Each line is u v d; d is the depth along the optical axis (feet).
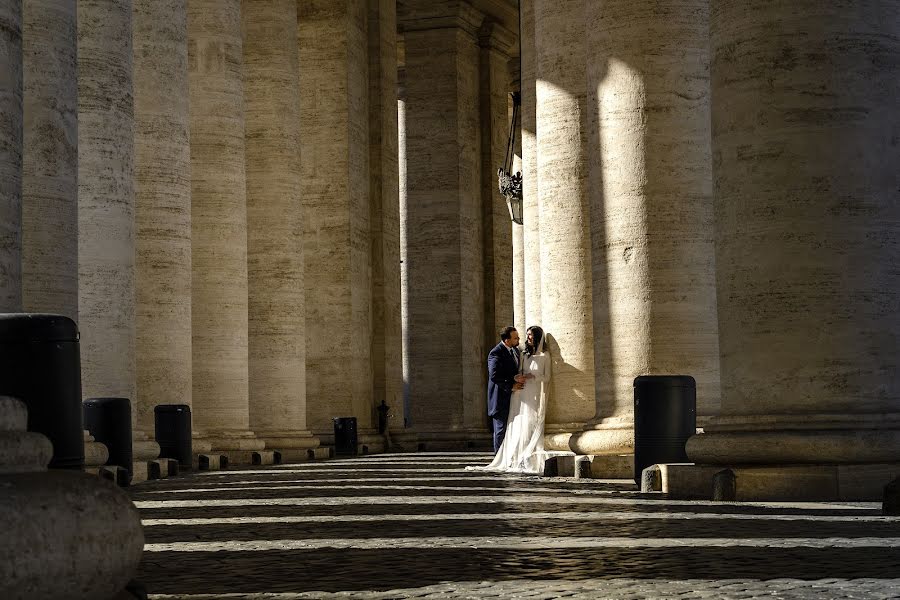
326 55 135.85
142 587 24.36
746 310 47.52
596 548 33.09
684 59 63.36
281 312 120.67
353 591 26.53
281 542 36.81
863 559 29.89
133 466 74.59
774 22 47.11
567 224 79.46
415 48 167.22
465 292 164.55
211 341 106.22
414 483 66.80
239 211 108.17
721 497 46.60
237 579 28.78
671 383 54.39
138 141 90.79
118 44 75.15
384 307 142.92
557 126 79.87
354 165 136.87
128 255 75.56
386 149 145.07
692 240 62.95
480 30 171.83
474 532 38.22
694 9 63.67
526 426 80.28
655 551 32.12
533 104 108.06
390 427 143.13
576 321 79.15
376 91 143.54
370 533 38.81
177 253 91.66
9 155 46.70
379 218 142.82
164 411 88.12
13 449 22.63
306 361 134.21
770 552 31.42
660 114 63.16
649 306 62.95
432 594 25.86
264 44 122.01
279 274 120.88
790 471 46.11
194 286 106.42
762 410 47.19
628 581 27.12
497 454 83.15
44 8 57.93
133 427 78.59
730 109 48.19
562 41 80.07
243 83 116.37
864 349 46.06
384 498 54.95
